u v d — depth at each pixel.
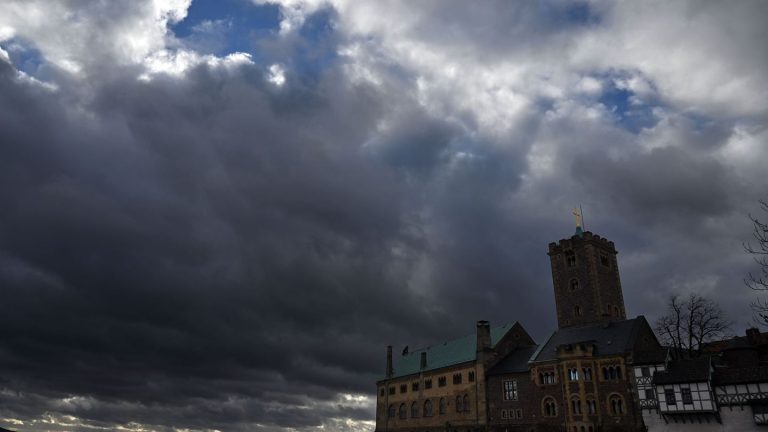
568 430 85.75
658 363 80.00
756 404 69.12
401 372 136.00
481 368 106.38
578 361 87.38
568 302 113.88
